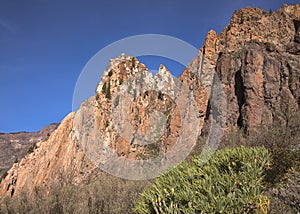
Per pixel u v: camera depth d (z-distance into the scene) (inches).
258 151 187.5
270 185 233.9
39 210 496.4
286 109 1365.7
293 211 207.9
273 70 1616.6
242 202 141.3
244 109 1504.7
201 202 139.3
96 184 567.2
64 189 546.3
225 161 184.5
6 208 517.7
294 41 1802.4
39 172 1403.8
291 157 266.5
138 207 160.1
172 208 140.0
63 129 1624.0
